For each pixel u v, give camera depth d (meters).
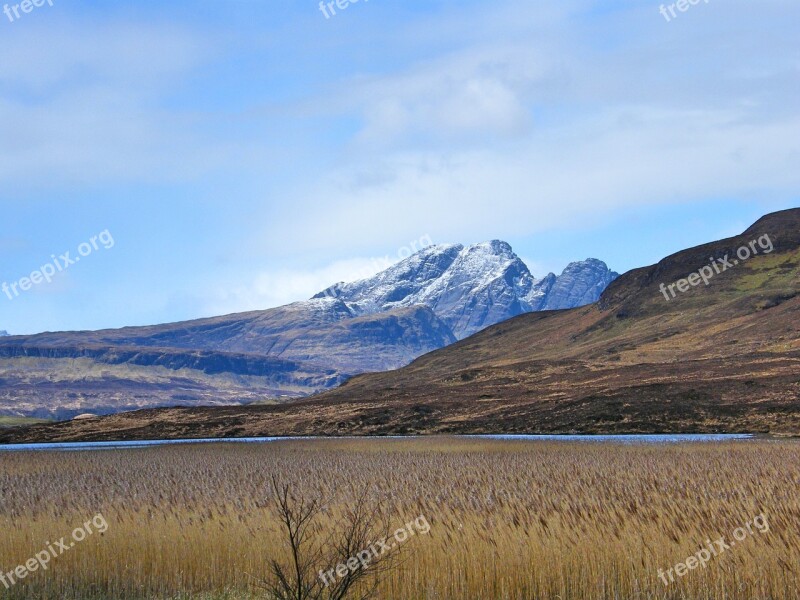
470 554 22.61
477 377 172.25
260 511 30.98
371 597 20.59
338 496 34.84
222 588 23.34
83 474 50.97
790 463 46.97
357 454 65.75
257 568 23.89
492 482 39.34
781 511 27.03
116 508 33.47
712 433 95.88
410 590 21.03
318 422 126.19
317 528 26.14
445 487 36.81
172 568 24.58
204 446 84.88
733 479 38.44
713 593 20.34
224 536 26.52
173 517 30.62
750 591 20.22
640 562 21.67
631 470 44.16
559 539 23.44
